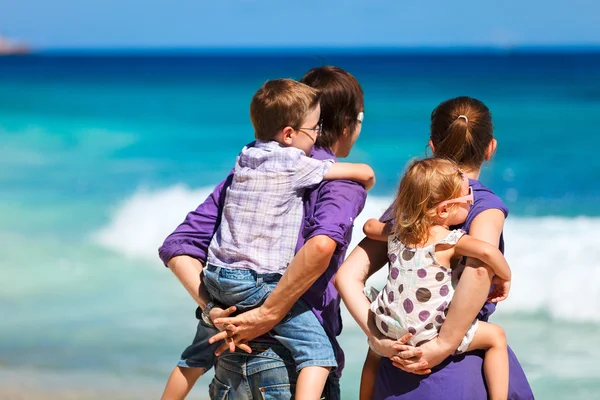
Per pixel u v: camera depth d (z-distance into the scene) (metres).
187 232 4.38
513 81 56.16
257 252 3.95
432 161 3.77
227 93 53.31
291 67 85.50
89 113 41.94
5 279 12.23
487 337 3.76
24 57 137.88
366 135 33.00
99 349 9.24
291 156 4.03
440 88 52.78
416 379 3.82
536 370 8.97
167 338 9.63
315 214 3.95
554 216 17.14
